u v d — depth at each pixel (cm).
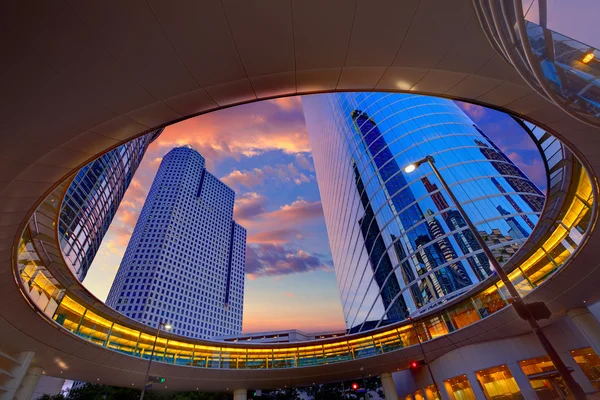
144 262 17150
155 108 1052
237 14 817
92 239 6006
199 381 3944
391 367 4266
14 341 2272
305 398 5888
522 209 5528
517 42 691
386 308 6575
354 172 8975
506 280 973
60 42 753
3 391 2238
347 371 4347
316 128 14362
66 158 1097
